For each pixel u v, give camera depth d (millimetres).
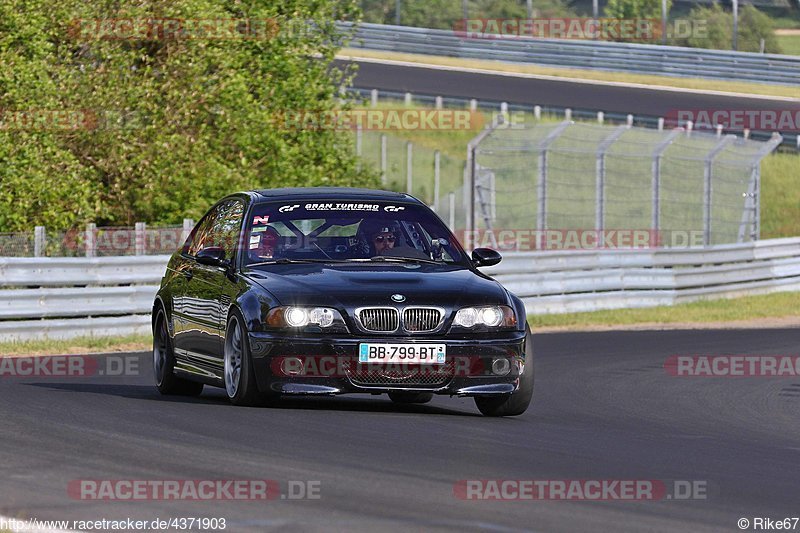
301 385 32812
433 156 144750
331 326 32844
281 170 90125
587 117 151375
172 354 39375
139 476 23922
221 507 21328
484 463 26469
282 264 35594
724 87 174375
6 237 74312
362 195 38250
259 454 26594
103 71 84312
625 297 88000
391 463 26016
